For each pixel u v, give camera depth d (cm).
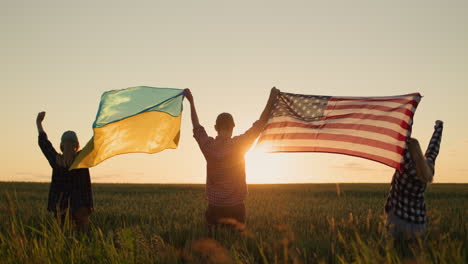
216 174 663
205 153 666
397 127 625
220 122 673
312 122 673
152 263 570
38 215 972
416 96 633
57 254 581
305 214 1300
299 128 675
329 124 665
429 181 602
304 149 662
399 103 639
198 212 1323
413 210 618
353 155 634
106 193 2594
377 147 626
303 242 689
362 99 660
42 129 834
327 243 669
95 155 693
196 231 818
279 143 679
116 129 683
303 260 584
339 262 566
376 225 916
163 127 719
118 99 689
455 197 2350
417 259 492
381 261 509
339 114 666
